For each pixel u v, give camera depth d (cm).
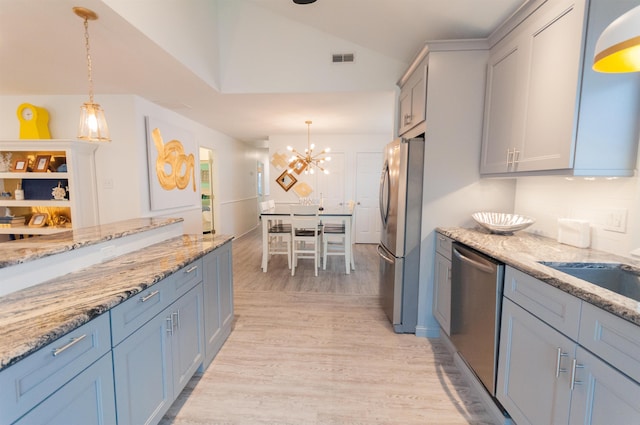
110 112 329
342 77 316
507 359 147
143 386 129
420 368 205
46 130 328
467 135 226
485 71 219
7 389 73
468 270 183
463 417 162
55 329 85
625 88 134
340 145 605
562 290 109
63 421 89
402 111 304
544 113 156
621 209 148
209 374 196
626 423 85
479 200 232
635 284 129
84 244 146
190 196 452
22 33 190
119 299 110
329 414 163
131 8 179
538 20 160
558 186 189
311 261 483
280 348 228
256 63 319
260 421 158
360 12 253
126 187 336
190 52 255
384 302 287
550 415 117
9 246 134
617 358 88
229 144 625
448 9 208
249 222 784
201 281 188
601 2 130
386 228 277
